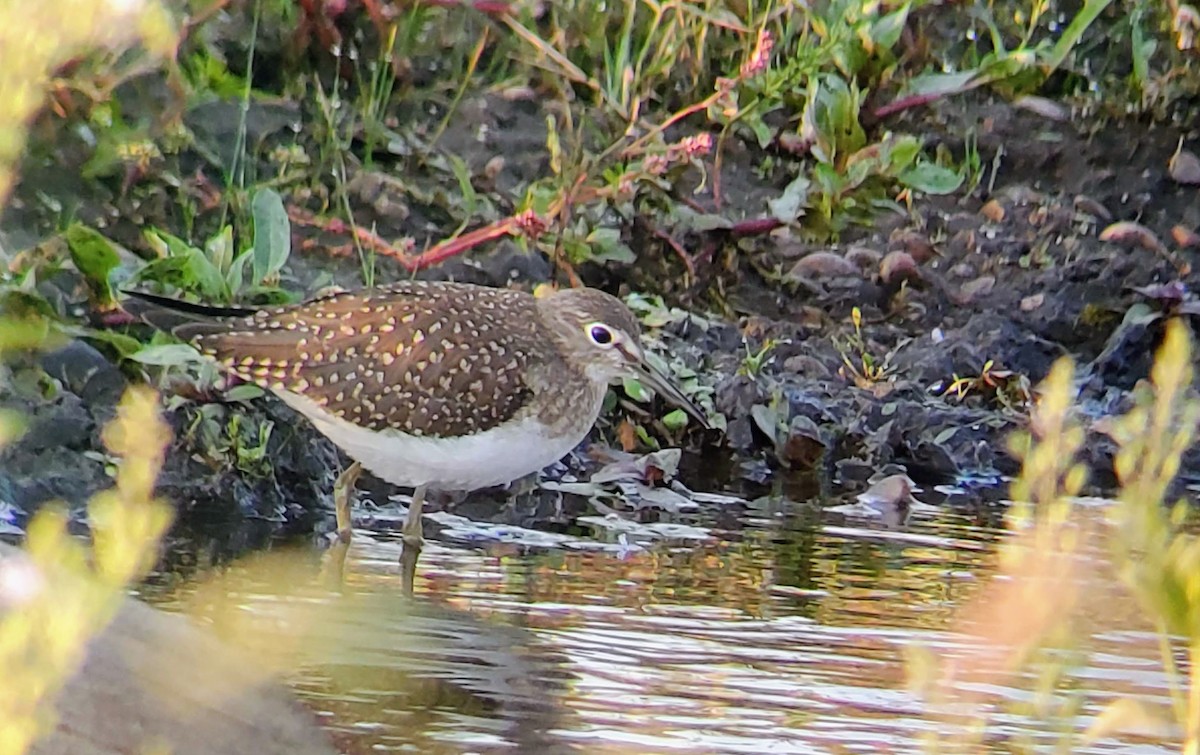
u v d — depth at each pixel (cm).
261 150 1387
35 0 548
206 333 1088
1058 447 608
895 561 1080
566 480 1237
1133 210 1583
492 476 1124
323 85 1454
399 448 1093
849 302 1465
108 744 672
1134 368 1446
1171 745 802
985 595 1009
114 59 1256
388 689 835
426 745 776
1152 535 553
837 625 952
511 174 1459
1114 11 1681
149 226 1274
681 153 1403
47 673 491
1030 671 881
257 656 858
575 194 1391
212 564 1021
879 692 856
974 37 1648
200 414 1158
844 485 1280
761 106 1498
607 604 978
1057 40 1681
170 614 827
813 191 1504
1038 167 1598
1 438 555
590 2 1502
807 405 1344
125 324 1185
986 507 1234
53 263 1194
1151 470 566
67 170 1276
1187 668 901
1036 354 1445
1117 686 870
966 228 1542
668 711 826
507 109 1498
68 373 1151
